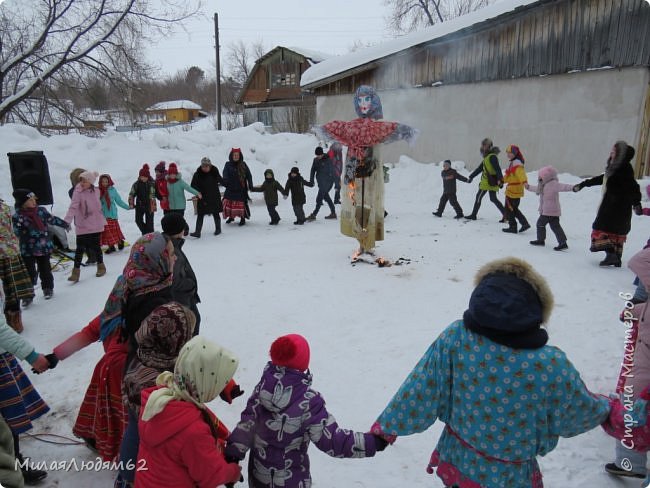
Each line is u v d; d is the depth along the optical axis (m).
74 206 7.39
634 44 12.11
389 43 17.09
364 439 2.25
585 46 12.84
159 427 2.14
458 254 8.15
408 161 16.59
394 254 8.27
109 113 18.58
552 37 13.38
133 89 17.50
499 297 2.00
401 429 2.21
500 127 14.79
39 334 5.55
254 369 4.61
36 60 16.06
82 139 14.93
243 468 3.36
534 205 12.16
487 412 2.06
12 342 2.95
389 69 17.20
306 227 11.11
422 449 3.45
